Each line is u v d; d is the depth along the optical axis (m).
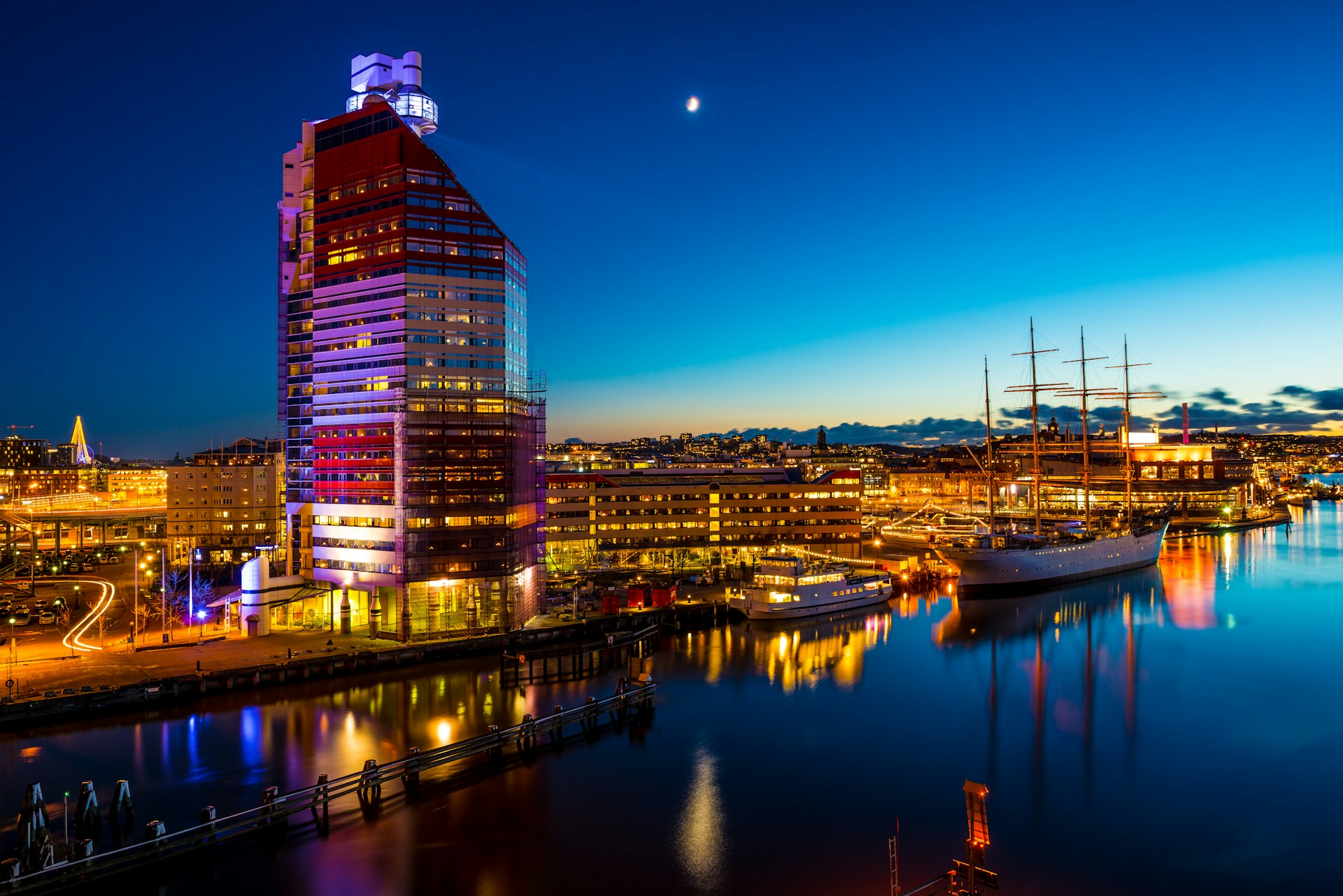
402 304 134.50
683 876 63.38
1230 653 134.88
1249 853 68.12
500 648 127.56
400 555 126.25
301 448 142.75
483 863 64.75
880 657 131.62
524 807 74.75
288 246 155.25
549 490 198.75
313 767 82.00
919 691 113.06
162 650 118.69
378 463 131.38
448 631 129.88
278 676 108.25
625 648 129.88
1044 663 128.00
